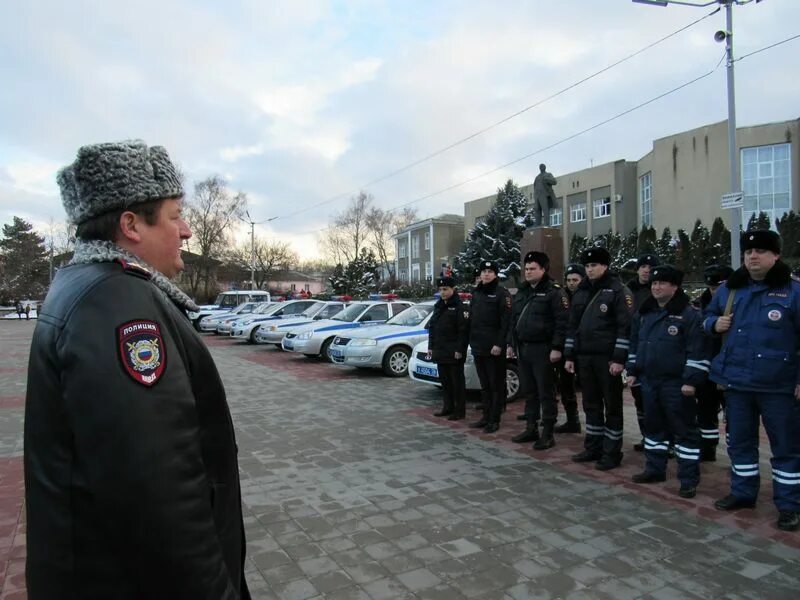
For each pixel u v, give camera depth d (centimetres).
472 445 609
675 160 3161
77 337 109
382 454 575
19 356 1612
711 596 298
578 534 377
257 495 455
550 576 320
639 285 620
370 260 3831
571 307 568
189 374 129
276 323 1712
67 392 106
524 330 600
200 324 2408
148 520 101
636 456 567
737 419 420
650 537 372
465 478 496
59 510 106
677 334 455
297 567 331
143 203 133
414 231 5769
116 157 131
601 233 3931
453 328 724
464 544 362
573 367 567
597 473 511
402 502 439
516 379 855
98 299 114
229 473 141
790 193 2816
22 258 5888
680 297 464
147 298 120
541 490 465
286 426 701
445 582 313
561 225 4281
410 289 3269
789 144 2811
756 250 402
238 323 1967
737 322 416
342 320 1452
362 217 6278
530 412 618
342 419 741
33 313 4494
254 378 1127
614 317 526
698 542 364
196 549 107
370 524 396
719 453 580
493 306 666
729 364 420
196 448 114
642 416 522
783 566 332
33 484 112
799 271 658
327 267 6744
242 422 725
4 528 400
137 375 108
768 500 441
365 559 341
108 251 128
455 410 735
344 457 564
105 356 107
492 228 2495
